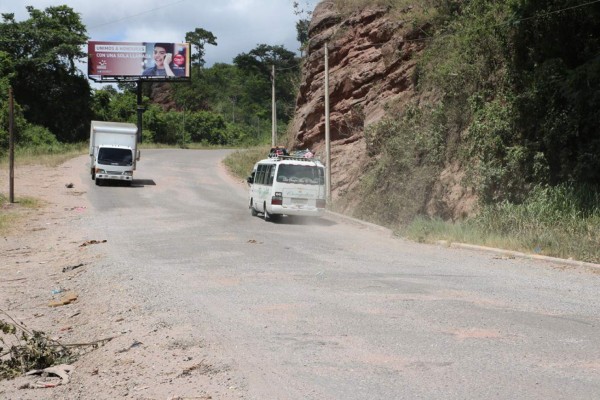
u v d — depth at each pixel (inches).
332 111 1489.9
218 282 433.4
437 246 646.5
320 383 218.5
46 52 3100.4
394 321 308.3
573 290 393.4
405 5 1373.0
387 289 399.2
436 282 426.3
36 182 1417.3
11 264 591.5
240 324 308.5
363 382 218.1
